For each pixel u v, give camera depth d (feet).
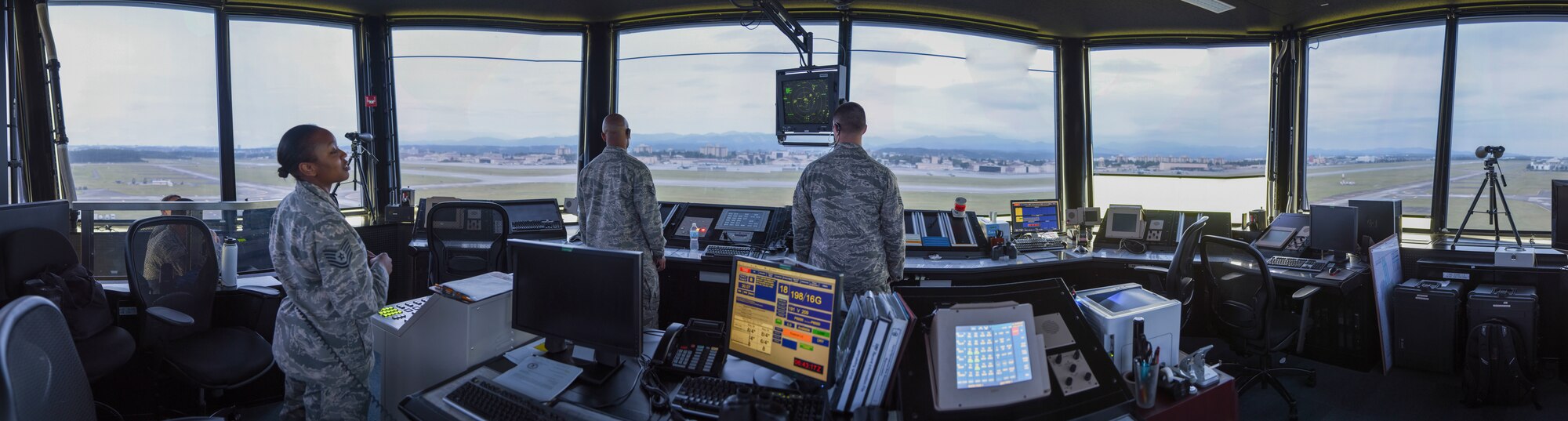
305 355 7.41
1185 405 6.68
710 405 6.54
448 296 8.12
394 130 18.98
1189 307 13.14
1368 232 15.47
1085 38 18.98
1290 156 18.13
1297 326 12.81
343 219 7.42
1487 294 13.17
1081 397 6.41
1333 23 17.21
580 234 12.62
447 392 7.09
